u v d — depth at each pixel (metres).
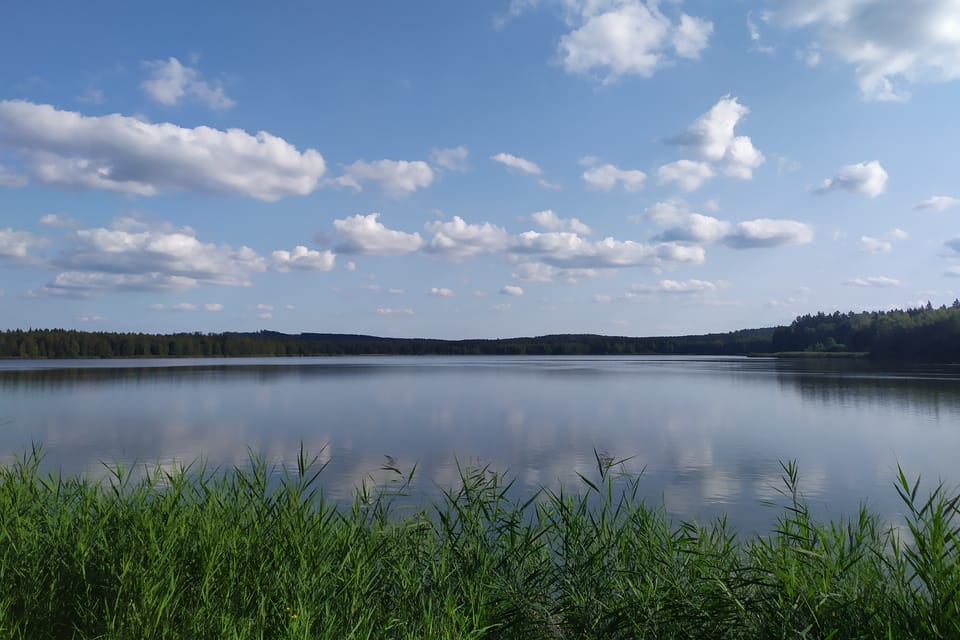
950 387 43.66
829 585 4.30
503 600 4.55
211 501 5.95
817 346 141.62
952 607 3.47
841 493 12.87
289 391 41.09
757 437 21.42
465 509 6.11
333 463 15.62
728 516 10.45
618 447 18.98
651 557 5.33
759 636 3.88
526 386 47.31
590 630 4.19
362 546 5.13
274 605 4.07
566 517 5.59
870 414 28.30
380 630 4.04
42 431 21.94
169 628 3.82
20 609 4.29
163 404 31.92
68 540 5.09
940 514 3.91
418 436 21.14
